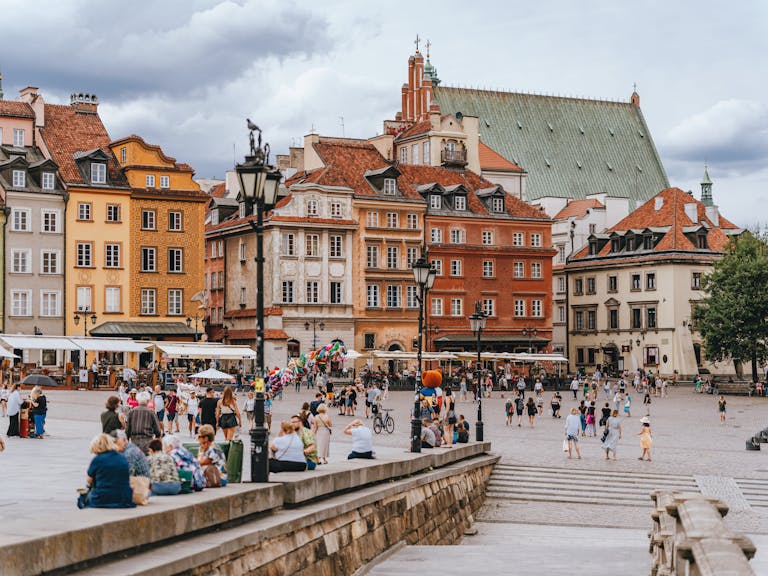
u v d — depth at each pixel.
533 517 45.59
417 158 142.25
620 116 185.25
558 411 82.12
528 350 132.50
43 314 103.50
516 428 72.75
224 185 147.62
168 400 54.38
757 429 75.38
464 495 44.19
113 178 108.38
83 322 105.38
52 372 95.88
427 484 38.25
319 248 119.25
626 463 55.28
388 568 28.81
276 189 26.25
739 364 125.94
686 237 139.62
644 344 139.62
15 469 32.59
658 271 138.25
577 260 149.88
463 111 169.12
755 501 47.25
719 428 76.31
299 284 117.75
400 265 124.31
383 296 123.00
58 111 111.94
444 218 127.88
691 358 136.62
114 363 106.44
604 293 145.62
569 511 46.62
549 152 174.25
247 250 122.06
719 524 13.03
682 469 53.81
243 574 21.11
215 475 24.20
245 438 52.19
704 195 199.50
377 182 124.75
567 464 54.25
